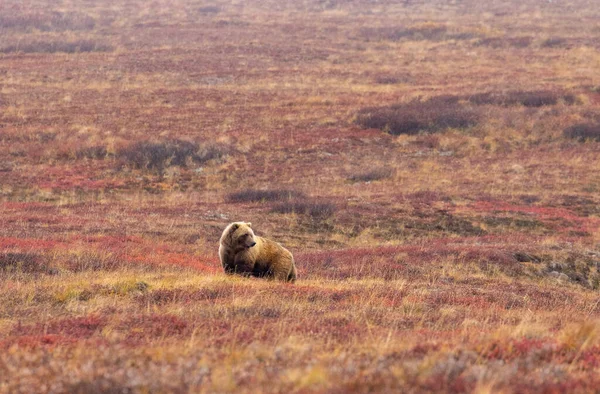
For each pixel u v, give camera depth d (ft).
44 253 224.74
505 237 332.60
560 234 351.46
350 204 389.80
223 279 174.91
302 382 74.54
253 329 120.37
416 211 381.81
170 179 447.42
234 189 432.66
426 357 86.07
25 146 491.72
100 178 442.91
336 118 592.60
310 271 242.99
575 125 554.05
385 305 164.25
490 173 474.49
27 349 97.25
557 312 172.14
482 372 76.89
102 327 123.65
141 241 278.05
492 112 577.02
